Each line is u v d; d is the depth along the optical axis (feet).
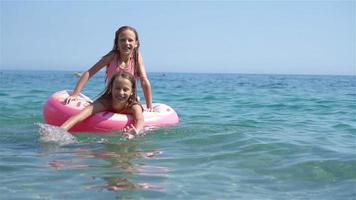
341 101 29.60
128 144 14.30
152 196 10.52
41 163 12.34
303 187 11.16
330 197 10.68
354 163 12.60
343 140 15.51
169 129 16.35
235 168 12.25
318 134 16.52
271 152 13.61
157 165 12.37
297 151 13.74
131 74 16.31
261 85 63.93
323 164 12.55
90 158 12.82
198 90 44.16
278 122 19.22
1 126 16.89
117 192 10.65
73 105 16.37
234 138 15.20
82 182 11.12
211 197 10.56
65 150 13.58
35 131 15.98
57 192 10.60
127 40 16.90
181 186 11.04
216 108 24.31
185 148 14.01
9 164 12.24
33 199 10.28
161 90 43.62
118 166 12.21
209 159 12.94
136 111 16.19
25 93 32.35
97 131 15.74
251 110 23.61
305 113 22.66
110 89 16.26
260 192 10.87
